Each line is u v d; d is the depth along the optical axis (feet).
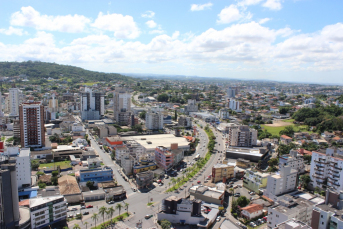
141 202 620.08
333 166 654.94
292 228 383.04
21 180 651.66
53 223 508.94
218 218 560.20
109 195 620.08
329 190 491.72
